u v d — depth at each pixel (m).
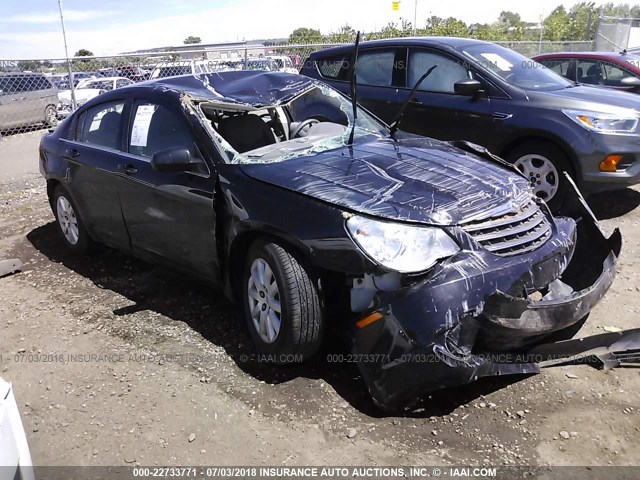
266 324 3.26
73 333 3.90
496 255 2.83
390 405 2.79
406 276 2.71
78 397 3.20
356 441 2.71
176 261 3.99
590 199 6.22
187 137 3.78
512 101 5.62
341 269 2.85
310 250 2.94
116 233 4.55
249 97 4.38
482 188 3.15
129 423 2.95
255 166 3.44
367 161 3.46
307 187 3.11
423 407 2.91
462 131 5.94
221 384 3.20
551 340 3.27
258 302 3.31
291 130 4.56
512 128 5.57
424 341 2.59
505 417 2.81
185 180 3.66
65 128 5.11
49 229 6.26
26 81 13.88
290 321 3.03
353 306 2.94
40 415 3.08
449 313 2.61
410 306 2.64
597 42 17.45
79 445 2.82
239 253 3.47
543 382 3.04
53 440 2.88
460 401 2.94
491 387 3.03
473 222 2.89
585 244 3.53
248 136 4.29
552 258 3.03
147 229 4.13
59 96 14.33
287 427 2.83
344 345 3.32
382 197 2.97
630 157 5.23
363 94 6.71
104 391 3.23
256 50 13.63
